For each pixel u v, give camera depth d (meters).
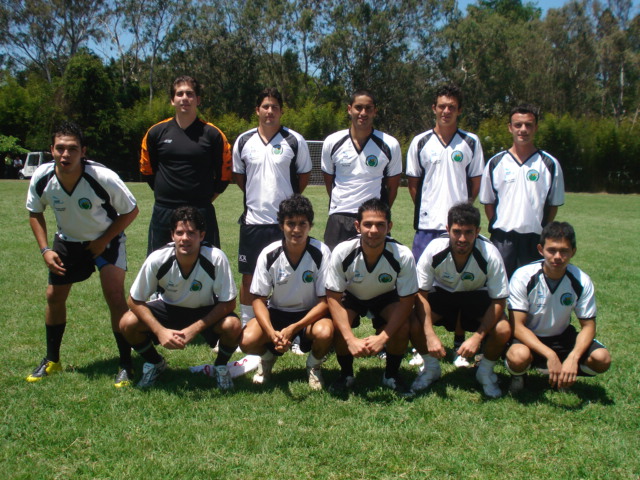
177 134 4.61
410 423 3.17
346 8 41.03
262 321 3.66
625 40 44.34
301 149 4.65
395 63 40.91
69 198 3.70
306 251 3.74
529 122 4.34
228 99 43.69
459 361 4.21
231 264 7.54
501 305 3.69
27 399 3.39
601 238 11.05
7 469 2.66
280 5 42.09
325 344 3.58
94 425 3.08
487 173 4.58
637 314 5.51
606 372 3.98
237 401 3.46
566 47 43.75
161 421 3.16
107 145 31.62
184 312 3.80
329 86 43.28
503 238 4.50
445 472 2.67
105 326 4.89
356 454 2.82
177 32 43.28
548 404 3.46
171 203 4.63
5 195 17.23
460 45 42.81
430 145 4.56
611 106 46.97
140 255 8.02
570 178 30.70
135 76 46.81
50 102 31.75
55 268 3.66
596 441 2.97
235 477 2.62
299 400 3.50
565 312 3.67
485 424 3.17
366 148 4.49
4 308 5.30
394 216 13.94
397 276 3.66
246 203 4.70
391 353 3.78
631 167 29.73
